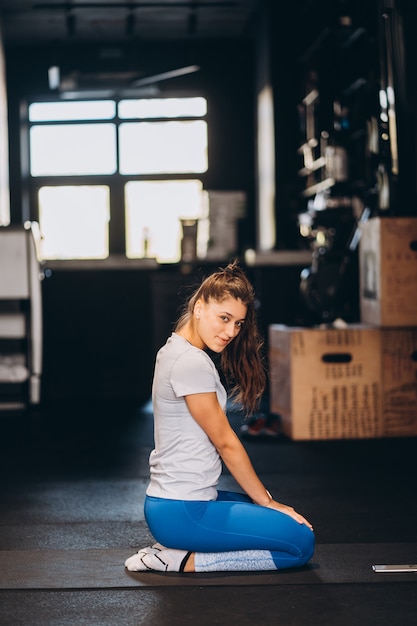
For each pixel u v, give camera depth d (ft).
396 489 13.52
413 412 17.92
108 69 36.50
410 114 20.15
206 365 9.04
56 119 37.11
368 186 23.35
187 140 36.94
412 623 7.97
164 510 9.20
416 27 20.13
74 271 25.55
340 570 9.50
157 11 33.09
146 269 25.66
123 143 37.04
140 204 37.14
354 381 17.72
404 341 17.80
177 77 36.42
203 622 8.04
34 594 8.87
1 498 13.34
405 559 9.88
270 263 27.55
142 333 25.76
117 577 9.37
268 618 8.12
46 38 36.06
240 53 36.63
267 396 25.70
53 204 37.24
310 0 28.71
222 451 9.13
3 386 22.41
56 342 25.54
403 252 17.62
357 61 25.18
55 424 20.68
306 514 12.07
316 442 17.52
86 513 12.35
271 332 19.47
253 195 36.70
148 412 22.45
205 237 31.24
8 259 21.68
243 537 9.25
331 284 22.44
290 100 32.12
